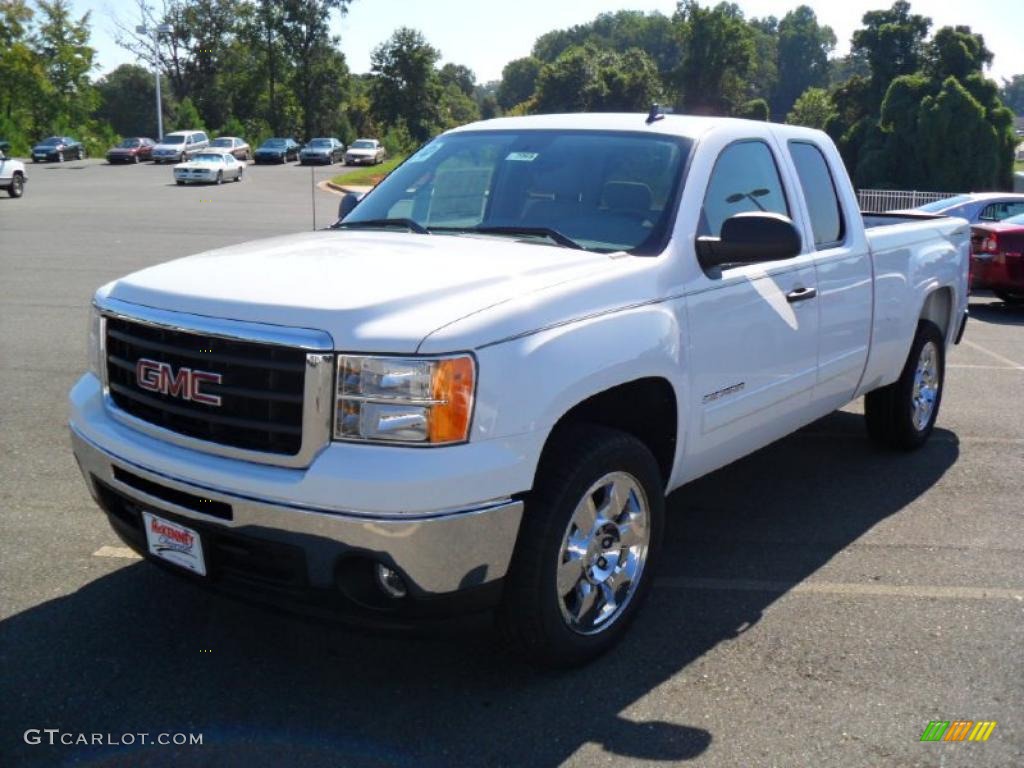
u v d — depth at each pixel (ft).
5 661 12.30
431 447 10.43
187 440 11.21
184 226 78.64
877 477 20.18
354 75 342.85
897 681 12.32
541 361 11.14
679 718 11.43
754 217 13.19
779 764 10.61
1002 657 12.96
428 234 14.46
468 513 10.53
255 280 11.66
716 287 13.96
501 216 14.76
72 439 12.83
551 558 11.48
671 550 16.40
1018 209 54.85
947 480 20.04
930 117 136.56
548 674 12.30
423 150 17.11
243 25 311.88
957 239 22.33
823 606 14.38
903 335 19.61
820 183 17.44
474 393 10.57
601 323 11.98
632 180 14.47
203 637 13.02
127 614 13.57
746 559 16.06
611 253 13.41
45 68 271.28
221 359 10.88
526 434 10.94
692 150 14.64
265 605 11.10
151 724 11.10
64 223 78.33
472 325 10.73
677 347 13.07
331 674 12.22
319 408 10.42
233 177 151.33
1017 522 17.81
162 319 11.35
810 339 16.25
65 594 14.12
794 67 581.53
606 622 12.67
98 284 44.98
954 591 14.93
